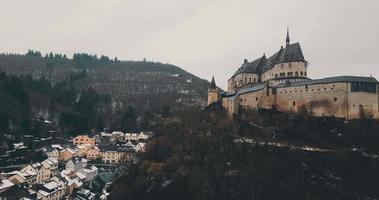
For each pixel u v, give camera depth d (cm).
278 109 18462
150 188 14562
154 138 18662
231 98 18625
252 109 18338
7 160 19488
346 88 16638
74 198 16375
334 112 16800
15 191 14600
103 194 17088
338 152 14962
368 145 15212
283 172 14250
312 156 14850
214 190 13962
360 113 16525
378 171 14062
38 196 15075
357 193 13425
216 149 15588
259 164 14625
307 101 17488
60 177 17712
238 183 14062
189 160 15200
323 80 17400
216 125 17400
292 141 15912
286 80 19950
